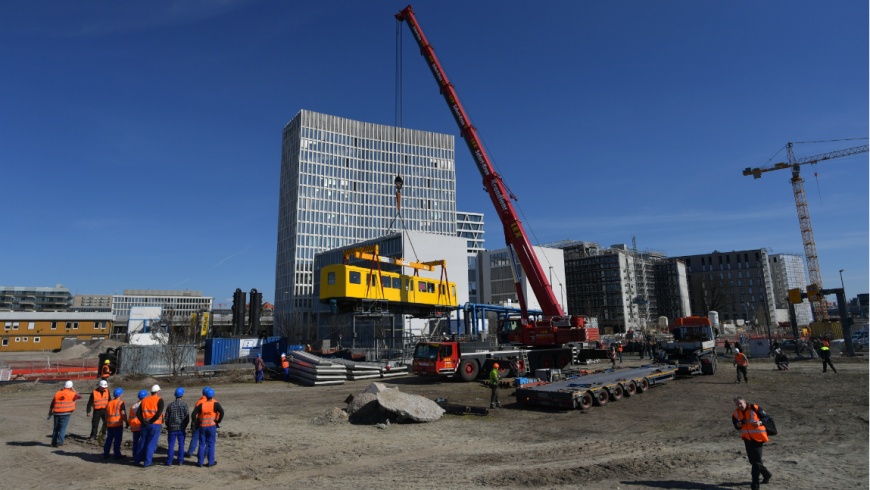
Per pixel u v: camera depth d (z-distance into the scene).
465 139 38.06
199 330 86.06
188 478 11.63
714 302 133.75
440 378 33.50
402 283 43.19
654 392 25.11
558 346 35.94
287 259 135.38
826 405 19.70
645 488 10.20
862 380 26.56
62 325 95.56
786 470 11.18
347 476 11.59
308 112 137.75
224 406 23.78
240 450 14.44
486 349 33.78
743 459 12.34
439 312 49.41
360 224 139.00
